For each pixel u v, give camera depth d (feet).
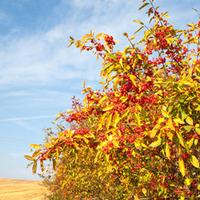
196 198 16.89
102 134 16.63
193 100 13.97
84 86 18.28
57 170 46.06
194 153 16.19
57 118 18.93
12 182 177.99
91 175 37.35
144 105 16.48
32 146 15.81
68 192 44.55
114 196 31.19
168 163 18.25
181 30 19.08
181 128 14.11
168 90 15.29
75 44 18.11
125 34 17.16
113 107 15.29
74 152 16.46
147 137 16.24
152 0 18.92
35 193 127.24
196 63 16.01
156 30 18.78
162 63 18.17
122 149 17.58
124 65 15.51
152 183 19.72
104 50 17.38
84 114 18.31
